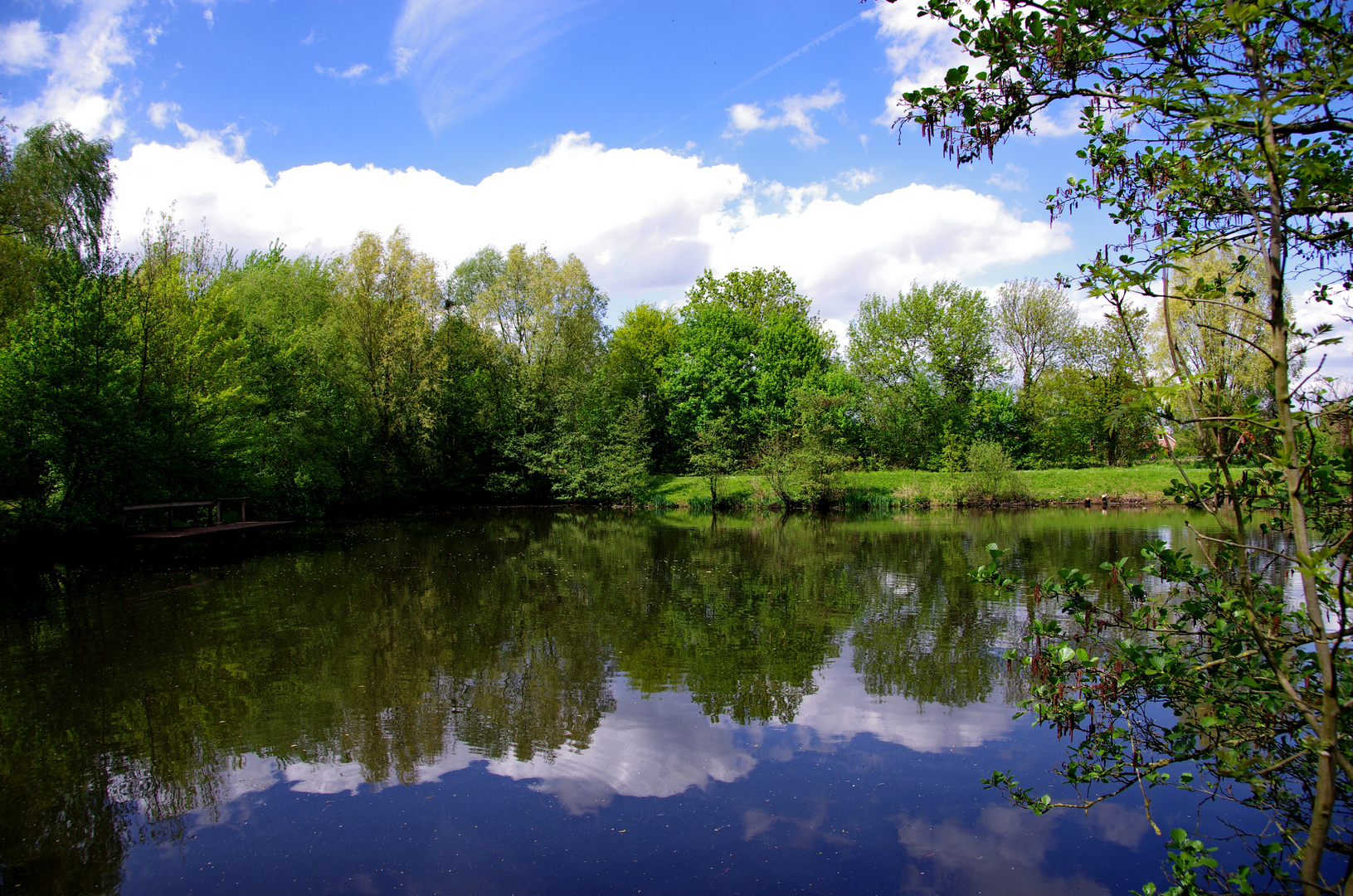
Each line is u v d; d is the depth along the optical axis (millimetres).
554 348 40281
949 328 45500
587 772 6879
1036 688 4855
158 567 17344
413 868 5328
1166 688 4363
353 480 32844
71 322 17547
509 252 41062
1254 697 4195
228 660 10195
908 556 20109
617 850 5570
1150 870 5246
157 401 19672
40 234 21125
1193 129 3006
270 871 5301
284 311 31875
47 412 17047
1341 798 4535
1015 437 45375
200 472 21562
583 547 22562
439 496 41344
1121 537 23203
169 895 5012
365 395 33375
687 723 8016
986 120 3682
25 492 18047
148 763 7016
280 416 27438
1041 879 5160
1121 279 3488
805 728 7883
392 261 34219
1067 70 3453
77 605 13352
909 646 10953
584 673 9734
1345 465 3236
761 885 5102
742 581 16438
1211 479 3684
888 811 6133
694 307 52125
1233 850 5410
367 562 18609
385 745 7449
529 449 40281
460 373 40281
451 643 11117
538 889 5070
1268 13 2754
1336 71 2773
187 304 23000
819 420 38500
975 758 7125
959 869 5293
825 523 30203
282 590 14859
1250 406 3297
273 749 7348
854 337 49094
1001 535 24422
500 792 6469
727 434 41906
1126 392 3412
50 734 7691
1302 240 4008
